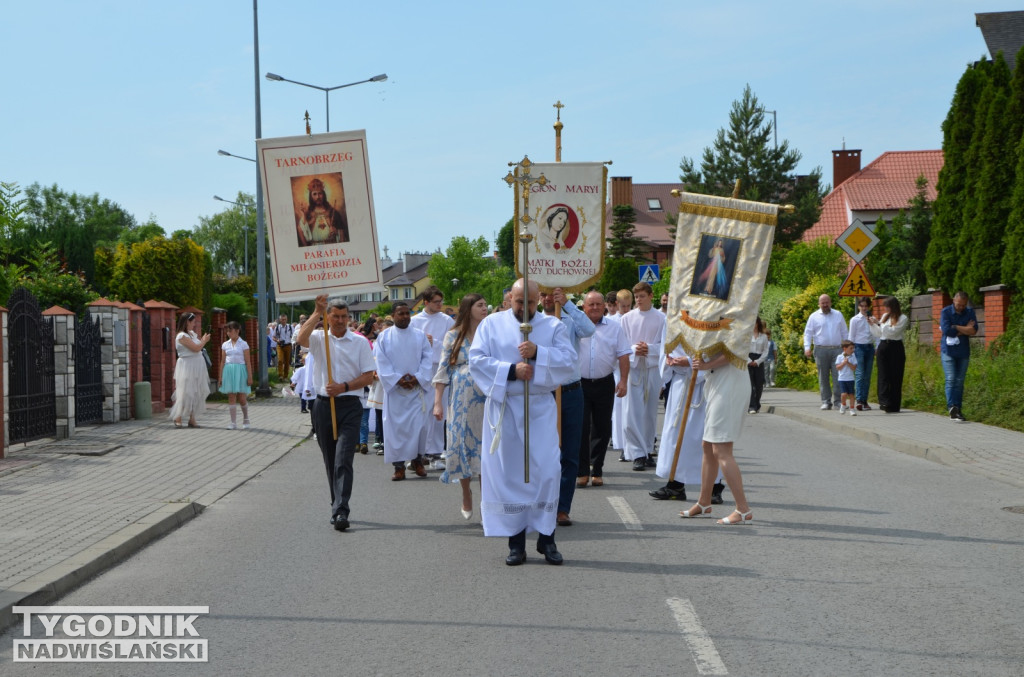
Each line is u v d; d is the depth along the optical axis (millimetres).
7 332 14539
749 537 8367
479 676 5043
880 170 58812
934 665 5094
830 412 19125
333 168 10039
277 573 7445
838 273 36906
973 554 7656
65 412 16703
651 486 11438
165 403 23219
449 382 9898
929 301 23750
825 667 5086
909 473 12008
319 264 10039
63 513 9656
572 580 7016
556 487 7598
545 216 10555
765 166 57344
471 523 9414
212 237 116625
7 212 21812
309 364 17641
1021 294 19500
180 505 10117
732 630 5750
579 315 10398
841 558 7543
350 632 5863
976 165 21938
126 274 26875
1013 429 15609
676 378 10398
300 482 12422
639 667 5129
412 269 166125
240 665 5336
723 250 9047
